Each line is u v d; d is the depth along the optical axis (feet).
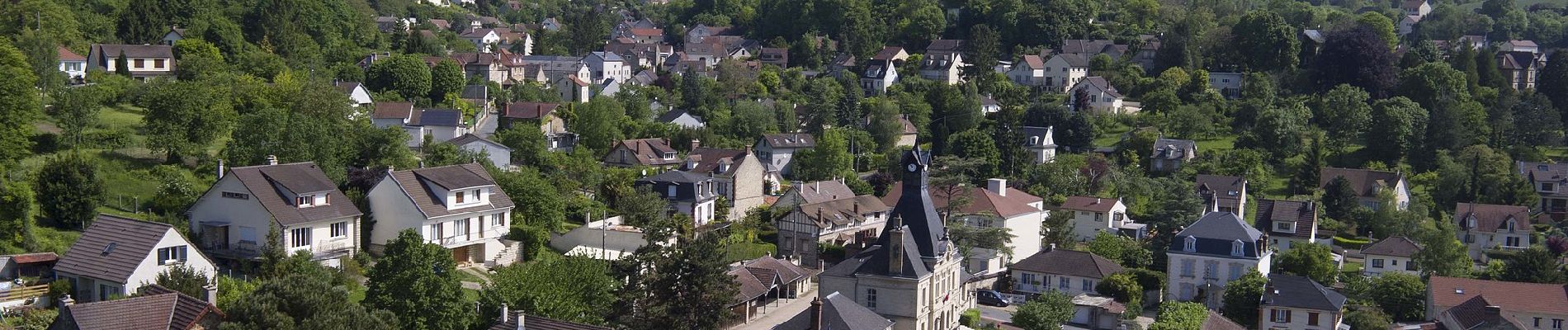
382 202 350.84
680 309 286.25
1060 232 484.33
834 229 458.09
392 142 418.51
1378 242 474.49
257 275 311.47
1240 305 378.12
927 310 322.14
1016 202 468.75
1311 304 362.74
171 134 387.55
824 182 513.04
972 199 432.66
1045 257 424.46
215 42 623.36
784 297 386.32
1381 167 641.40
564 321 256.93
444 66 653.71
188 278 263.29
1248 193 606.14
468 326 272.51
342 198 341.62
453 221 355.15
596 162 545.44
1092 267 412.98
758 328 341.62
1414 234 519.60
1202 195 553.23
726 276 297.94
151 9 636.89
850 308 278.87
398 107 550.77
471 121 611.88
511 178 396.37
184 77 541.34
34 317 249.75
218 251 324.39
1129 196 564.71
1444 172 612.70
